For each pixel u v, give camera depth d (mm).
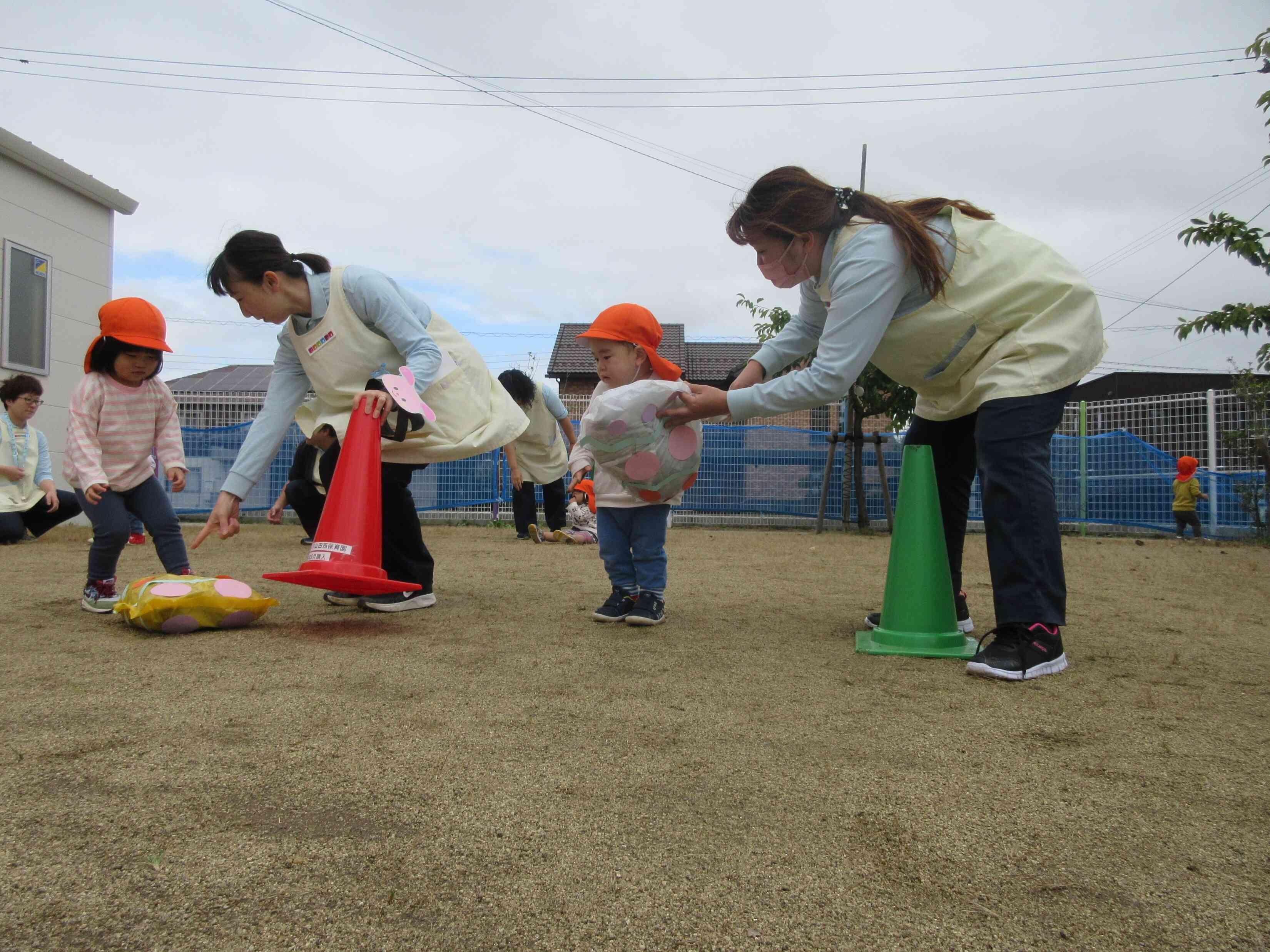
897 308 2607
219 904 1085
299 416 3461
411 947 1000
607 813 1387
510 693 2104
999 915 1094
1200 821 1391
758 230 2625
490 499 10602
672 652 2648
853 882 1175
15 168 8375
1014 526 2457
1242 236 6367
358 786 1478
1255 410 10250
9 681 2162
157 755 1614
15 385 6941
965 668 2488
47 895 1097
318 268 3281
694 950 1007
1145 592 4500
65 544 6965
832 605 3785
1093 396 27297
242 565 5215
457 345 3484
